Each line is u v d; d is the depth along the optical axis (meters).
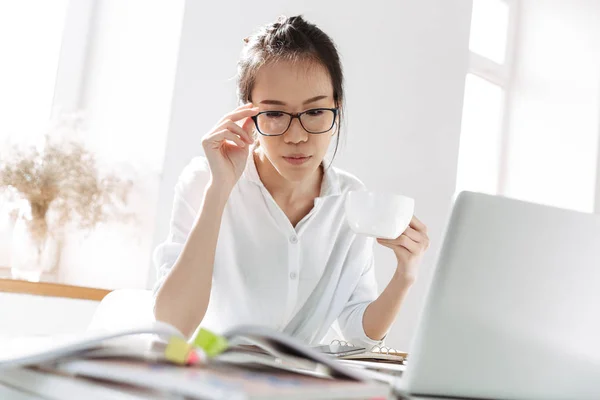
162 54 2.39
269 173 1.53
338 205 1.57
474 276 0.79
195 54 2.39
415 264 1.42
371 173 3.09
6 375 0.70
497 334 0.81
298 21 1.35
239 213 1.52
